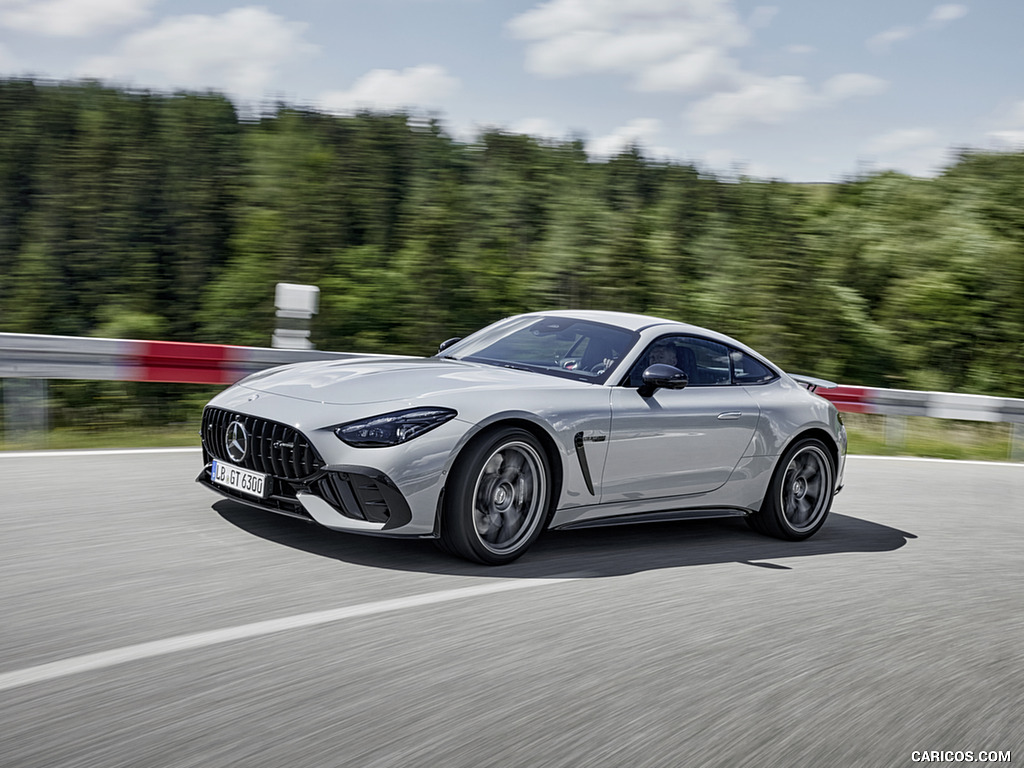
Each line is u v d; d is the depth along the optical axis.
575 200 17.94
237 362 7.84
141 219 17.89
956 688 3.09
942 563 4.94
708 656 3.19
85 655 2.75
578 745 2.43
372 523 3.79
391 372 4.30
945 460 9.66
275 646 2.94
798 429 5.16
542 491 4.16
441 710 2.57
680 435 4.61
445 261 16.36
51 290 17.22
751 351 5.36
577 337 4.93
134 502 4.77
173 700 2.49
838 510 6.29
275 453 3.92
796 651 3.32
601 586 3.92
